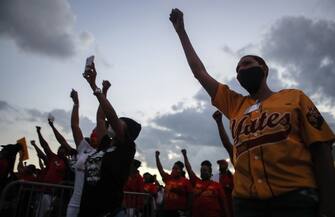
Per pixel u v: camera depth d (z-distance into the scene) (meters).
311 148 1.80
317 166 1.76
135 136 3.73
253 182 1.87
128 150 3.46
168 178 9.16
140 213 5.69
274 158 1.81
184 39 2.77
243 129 2.05
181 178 8.86
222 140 4.05
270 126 1.89
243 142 2.01
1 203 4.41
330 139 1.78
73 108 4.64
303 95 1.94
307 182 1.74
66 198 4.95
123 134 3.49
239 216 1.96
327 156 1.75
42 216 4.69
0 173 6.39
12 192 4.57
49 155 8.27
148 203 5.85
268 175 1.82
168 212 8.55
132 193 5.68
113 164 3.30
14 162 6.91
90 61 3.70
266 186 1.81
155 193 10.62
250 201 1.89
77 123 4.52
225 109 2.38
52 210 4.78
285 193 1.75
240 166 2.00
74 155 7.00
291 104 1.90
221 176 8.41
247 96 2.31
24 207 4.60
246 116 2.09
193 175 8.45
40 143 8.40
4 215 4.43
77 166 3.59
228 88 2.44
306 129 1.81
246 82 2.21
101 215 3.22
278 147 1.82
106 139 3.76
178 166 9.21
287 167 1.78
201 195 7.55
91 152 3.74
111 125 3.42
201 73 2.60
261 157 1.87
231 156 3.94
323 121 1.83
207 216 7.30
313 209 1.70
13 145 7.00
